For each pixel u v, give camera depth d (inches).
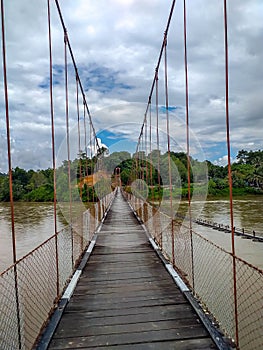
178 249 194.2
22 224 540.4
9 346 104.8
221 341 77.9
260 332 123.4
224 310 144.7
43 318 121.5
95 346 79.7
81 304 107.0
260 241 319.0
